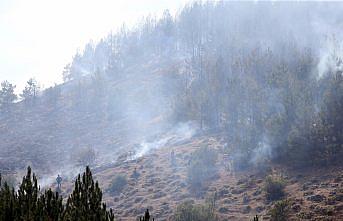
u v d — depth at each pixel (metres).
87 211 12.82
